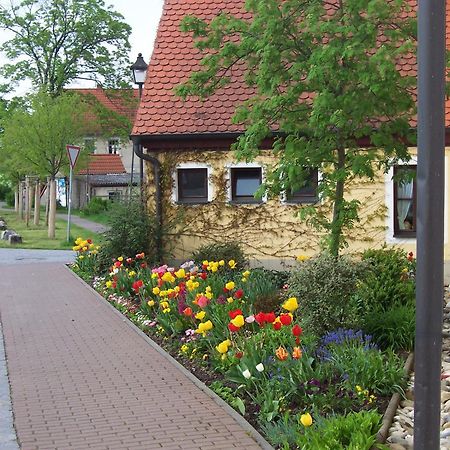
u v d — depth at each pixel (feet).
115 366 28.78
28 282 54.75
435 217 11.75
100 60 132.98
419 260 11.89
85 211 163.12
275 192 34.12
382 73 28.55
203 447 19.40
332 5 33.17
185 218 53.62
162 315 34.17
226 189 52.90
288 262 52.11
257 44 32.94
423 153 11.78
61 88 133.08
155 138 52.49
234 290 36.06
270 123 34.32
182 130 52.29
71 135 95.96
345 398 21.43
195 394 24.56
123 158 202.90
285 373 22.79
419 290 11.87
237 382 24.18
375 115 31.89
